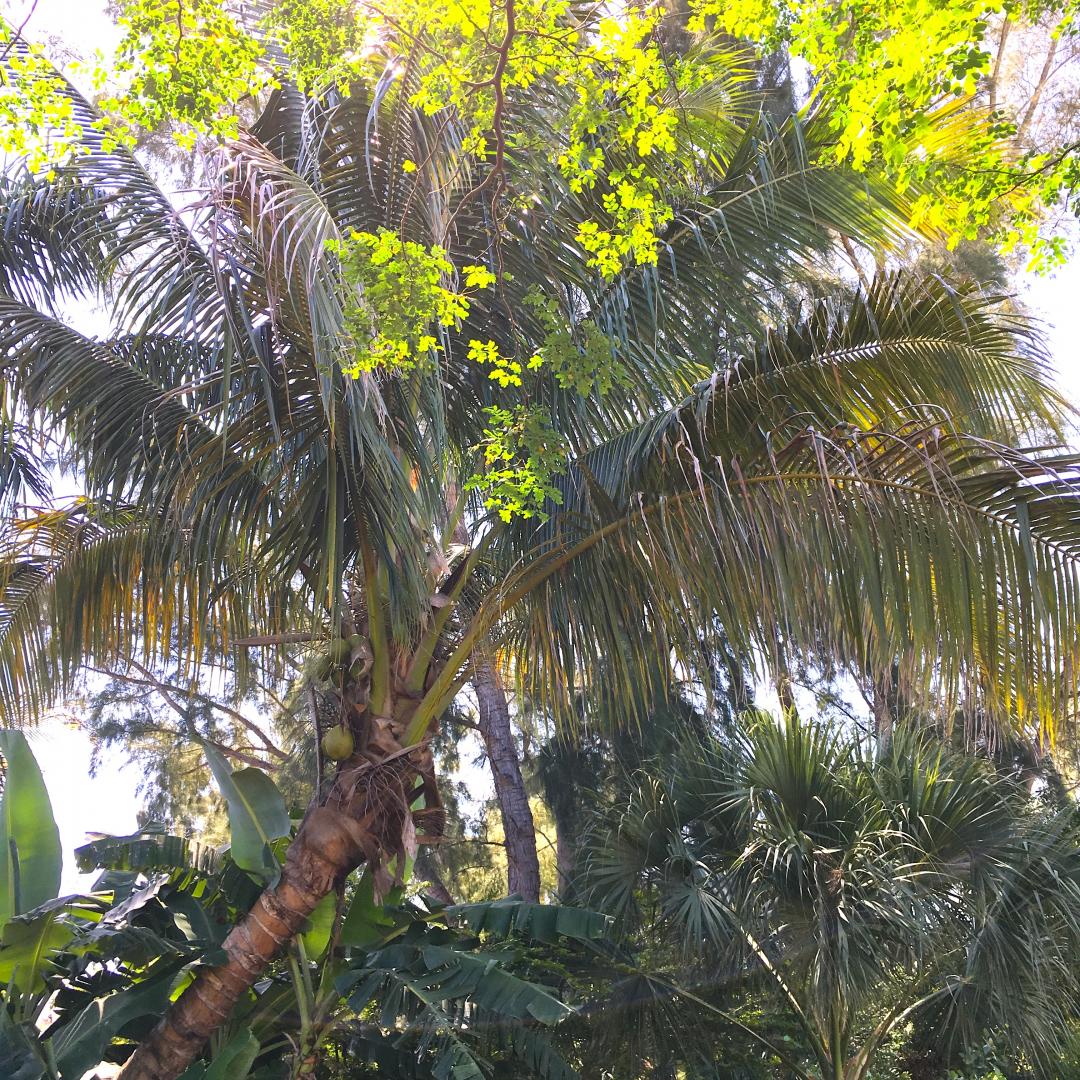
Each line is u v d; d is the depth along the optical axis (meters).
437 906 7.03
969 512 5.05
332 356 4.75
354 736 5.71
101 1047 5.88
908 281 5.86
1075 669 4.84
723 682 9.23
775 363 5.95
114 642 7.38
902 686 5.38
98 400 6.18
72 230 6.62
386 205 6.05
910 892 7.28
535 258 6.25
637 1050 7.49
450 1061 5.84
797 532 5.28
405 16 4.75
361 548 5.81
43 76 4.29
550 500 6.17
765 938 7.69
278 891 5.69
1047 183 3.83
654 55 4.32
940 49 3.09
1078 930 7.38
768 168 6.05
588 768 12.80
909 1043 9.30
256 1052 6.01
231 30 4.36
